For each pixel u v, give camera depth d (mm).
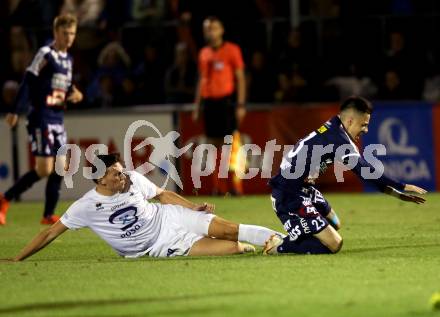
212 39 45406
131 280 21719
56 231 25141
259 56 50406
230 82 45781
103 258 26078
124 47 52844
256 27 53281
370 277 21469
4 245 30391
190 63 50281
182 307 18344
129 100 49875
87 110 46406
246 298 19078
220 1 53531
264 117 47219
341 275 21797
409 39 52062
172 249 25594
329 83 49875
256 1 53688
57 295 20000
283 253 25703
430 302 18016
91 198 25016
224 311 17828
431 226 32781
